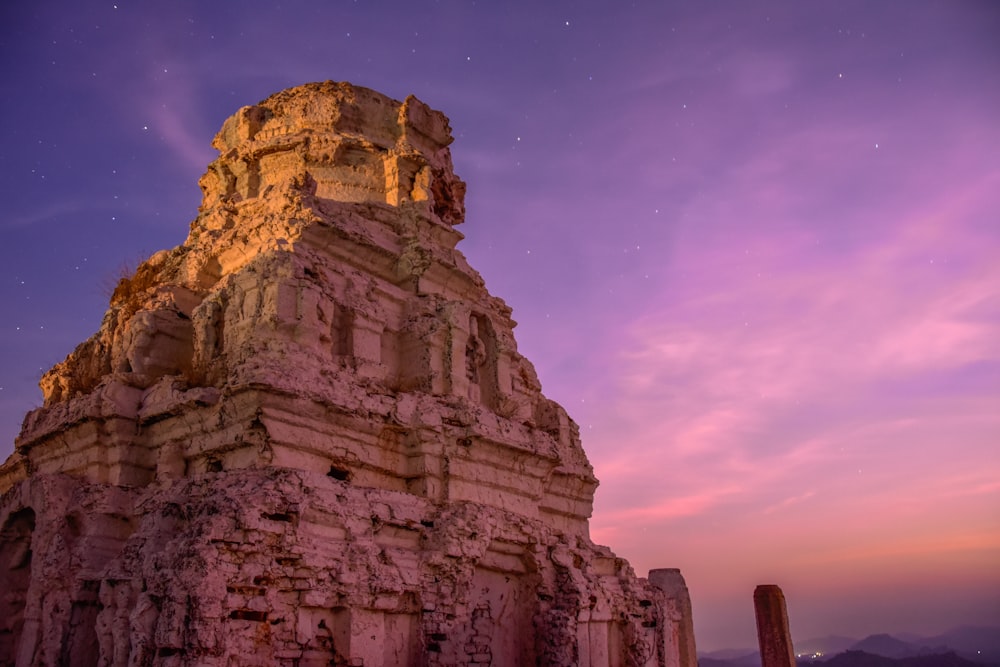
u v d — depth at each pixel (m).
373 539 22.56
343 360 25.20
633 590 33.00
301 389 22.19
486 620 25.58
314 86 33.88
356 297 26.52
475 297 31.64
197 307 25.83
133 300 28.34
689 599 41.12
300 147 32.22
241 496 19.94
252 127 33.81
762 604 47.66
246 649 18.89
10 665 24.78
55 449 26.75
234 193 33.25
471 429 26.23
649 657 32.88
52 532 23.25
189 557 18.61
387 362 27.48
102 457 24.80
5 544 25.59
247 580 19.23
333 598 20.83
